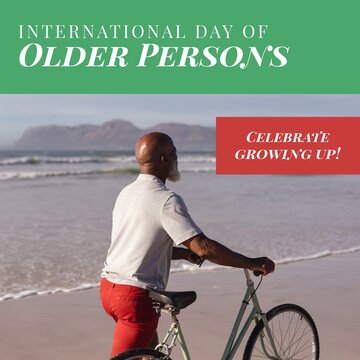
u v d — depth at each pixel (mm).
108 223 15078
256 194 24328
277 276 9352
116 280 3582
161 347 3504
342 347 5969
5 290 8219
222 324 6770
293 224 15289
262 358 5594
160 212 3523
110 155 100375
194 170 45125
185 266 9852
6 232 13461
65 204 19625
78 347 5988
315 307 7531
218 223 15250
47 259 10359
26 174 37625
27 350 5875
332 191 26312
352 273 9664
